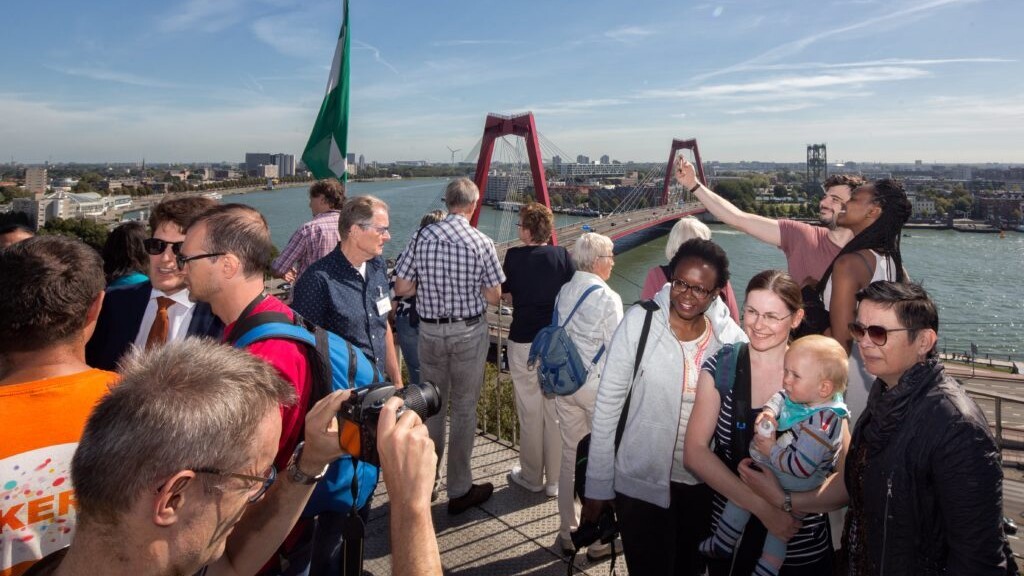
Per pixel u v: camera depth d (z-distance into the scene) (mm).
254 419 1010
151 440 887
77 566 951
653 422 2180
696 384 2172
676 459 2273
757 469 1935
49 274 1395
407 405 1205
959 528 1443
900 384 1580
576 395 2814
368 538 3023
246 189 179375
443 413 3256
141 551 934
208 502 960
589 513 2340
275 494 1321
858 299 1722
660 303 2238
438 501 3395
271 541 1320
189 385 955
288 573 1797
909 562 1533
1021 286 75625
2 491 1297
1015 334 57812
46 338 1406
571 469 2869
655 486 2182
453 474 3234
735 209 2812
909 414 1533
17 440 1321
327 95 4910
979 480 1428
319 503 1810
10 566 1319
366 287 2893
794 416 1873
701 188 2887
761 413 1941
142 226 2730
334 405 1255
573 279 3010
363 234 2744
